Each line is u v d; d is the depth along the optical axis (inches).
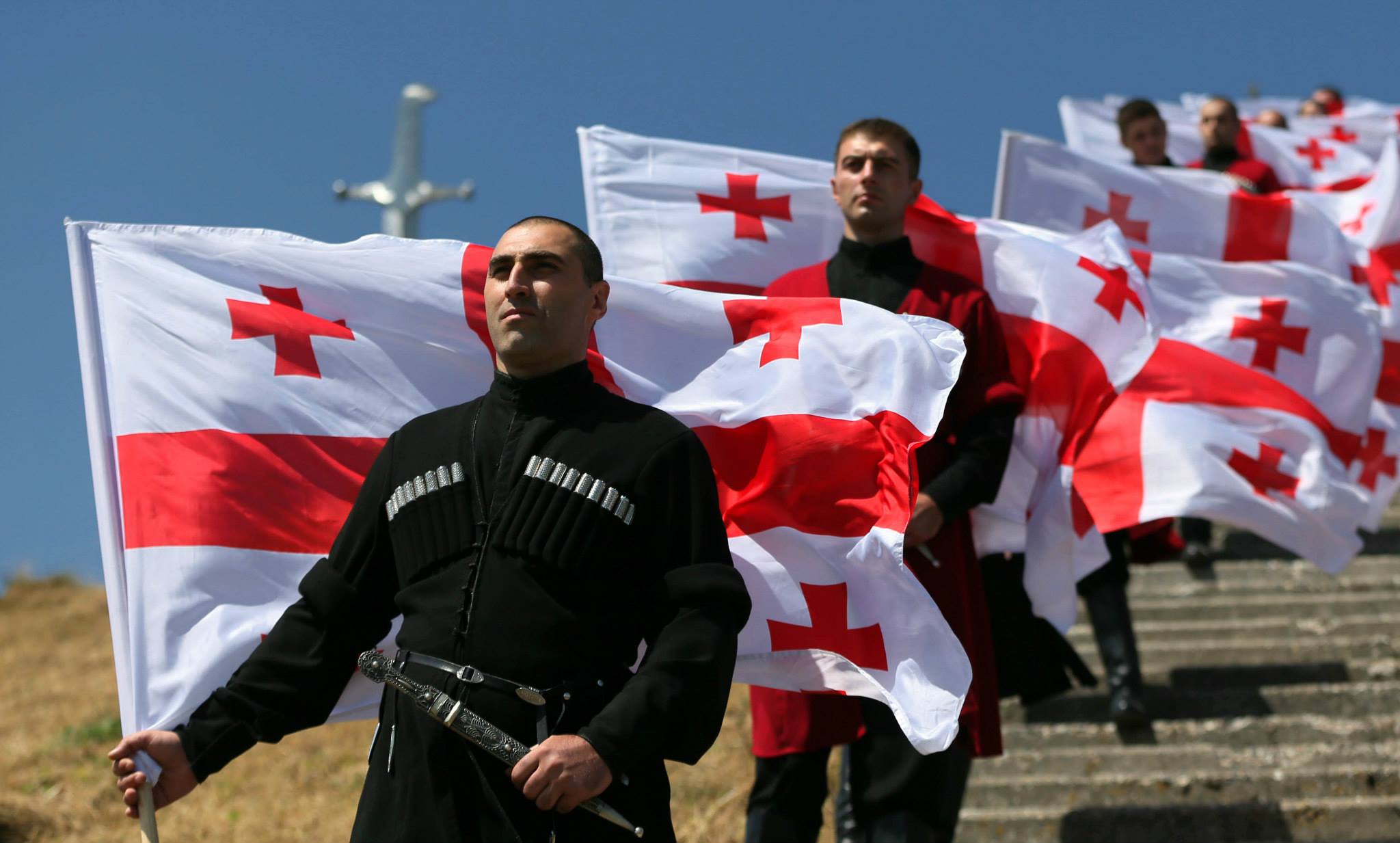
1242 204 668.7
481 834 262.7
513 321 290.7
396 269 390.9
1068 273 494.0
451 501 285.4
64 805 669.3
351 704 350.6
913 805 422.0
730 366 398.0
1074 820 555.2
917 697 361.4
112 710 824.3
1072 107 1051.9
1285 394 605.9
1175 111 1094.4
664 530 280.5
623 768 258.4
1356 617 755.4
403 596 284.2
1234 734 617.9
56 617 1088.2
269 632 336.8
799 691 390.9
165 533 357.4
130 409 368.5
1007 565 500.4
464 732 262.7
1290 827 548.4
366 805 275.4
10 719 834.2
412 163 2159.2
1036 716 653.3
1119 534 630.5
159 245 383.9
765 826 445.1
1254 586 810.8
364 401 380.8
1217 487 578.9
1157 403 596.7
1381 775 566.9
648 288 401.1
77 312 374.9
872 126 458.0
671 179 519.2
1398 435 659.4
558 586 274.2
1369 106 1293.1
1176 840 549.6
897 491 374.9
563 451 284.4
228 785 689.0
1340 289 618.8
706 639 270.7
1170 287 623.5
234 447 367.2
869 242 460.4
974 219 509.7
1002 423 440.5
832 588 377.7
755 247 518.0
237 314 378.6
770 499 386.0
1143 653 700.7
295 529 366.0
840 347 389.7
